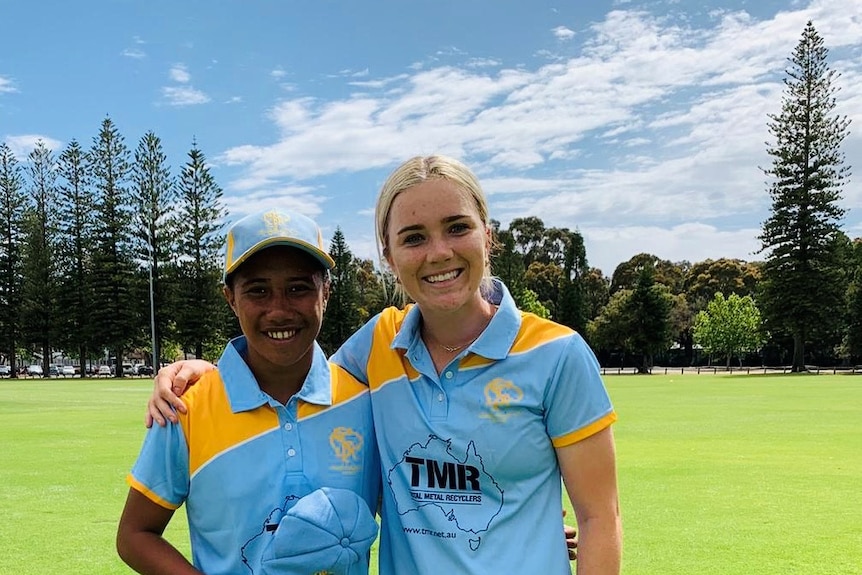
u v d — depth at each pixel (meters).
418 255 2.30
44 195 56.19
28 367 66.50
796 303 48.31
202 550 2.36
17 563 5.44
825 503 7.39
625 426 15.20
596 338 69.62
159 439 2.36
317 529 2.22
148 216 53.53
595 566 2.22
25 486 8.59
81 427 15.77
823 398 23.75
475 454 2.28
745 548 5.68
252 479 2.31
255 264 2.40
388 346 2.54
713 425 15.37
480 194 2.41
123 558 2.38
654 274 74.94
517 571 2.21
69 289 55.09
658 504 7.34
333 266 2.55
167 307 55.00
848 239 58.16
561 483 2.48
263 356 2.43
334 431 2.46
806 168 47.59
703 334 68.12
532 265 89.44
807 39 46.72
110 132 53.31
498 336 2.35
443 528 2.28
